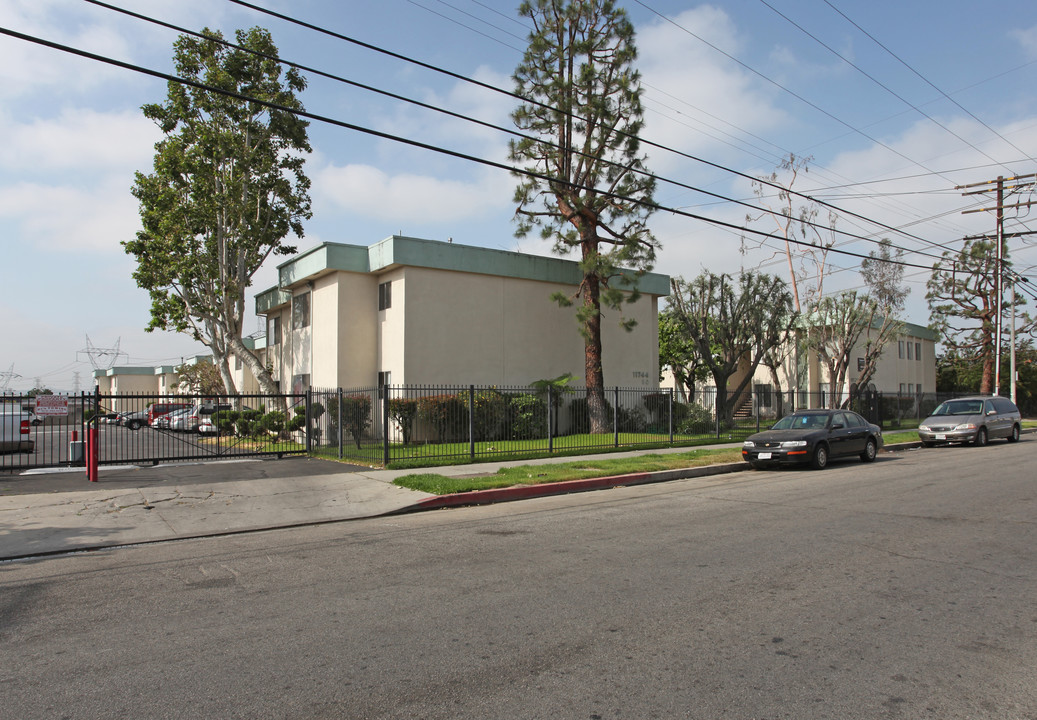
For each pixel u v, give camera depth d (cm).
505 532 853
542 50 2145
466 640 466
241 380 4075
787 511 964
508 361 2416
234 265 2638
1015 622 492
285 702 374
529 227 2247
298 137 2491
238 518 988
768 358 3259
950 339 4959
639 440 2052
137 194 2628
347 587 607
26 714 364
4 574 694
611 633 475
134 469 1480
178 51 2369
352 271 2316
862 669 411
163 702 377
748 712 356
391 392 2175
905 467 1541
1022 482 1232
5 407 1697
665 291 2889
